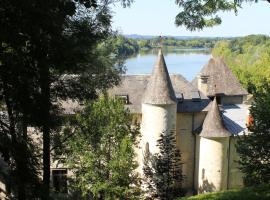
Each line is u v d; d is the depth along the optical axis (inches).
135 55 7450.8
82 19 614.5
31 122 528.7
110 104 918.4
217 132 1202.6
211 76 1536.7
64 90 628.1
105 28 647.8
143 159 1190.9
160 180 812.6
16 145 481.1
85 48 574.2
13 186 489.1
